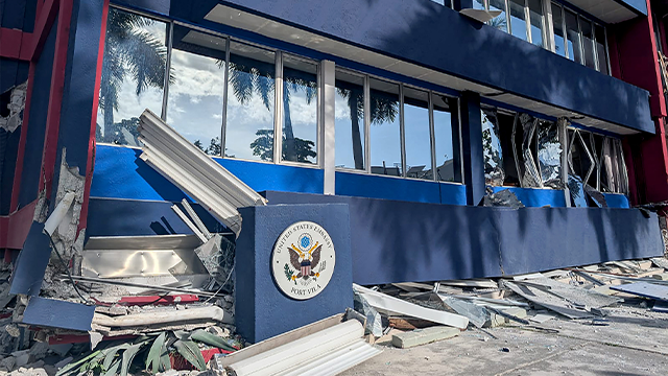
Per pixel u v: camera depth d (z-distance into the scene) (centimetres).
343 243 514
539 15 1158
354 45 721
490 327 605
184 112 618
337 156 776
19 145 696
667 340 523
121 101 565
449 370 406
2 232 668
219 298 481
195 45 639
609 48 1430
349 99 809
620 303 804
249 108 680
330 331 435
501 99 1018
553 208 960
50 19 575
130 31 584
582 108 1118
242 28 665
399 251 675
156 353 388
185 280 516
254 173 667
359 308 523
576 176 1225
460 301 638
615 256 1109
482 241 795
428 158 911
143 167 557
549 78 1036
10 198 683
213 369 355
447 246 740
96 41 481
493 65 913
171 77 612
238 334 443
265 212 449
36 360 426
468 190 952
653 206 1342
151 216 546
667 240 1321
